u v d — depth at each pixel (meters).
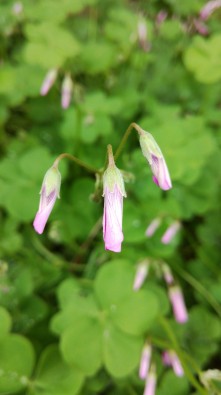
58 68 0.16
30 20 0.20
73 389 0.11
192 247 0.17
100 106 0.17
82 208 0.15
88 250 0.16
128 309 0.12
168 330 0.12
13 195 0.15
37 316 0.13
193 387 0.13
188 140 0.16
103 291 0.12
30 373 0.11
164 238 0.14
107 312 0.12
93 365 0.11
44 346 0.13
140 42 0.19
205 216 0.16
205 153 0.15
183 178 0.15
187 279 0.15
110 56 0.18
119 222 0.09
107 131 0.16
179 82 0.20
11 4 0.21
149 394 0.11
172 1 0.21
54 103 0.19
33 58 0.16
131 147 0.18
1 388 0.11
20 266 0.14
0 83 0.17
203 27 0.20
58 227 0.15
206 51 0.17
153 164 0.09
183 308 0.13
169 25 0.20
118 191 0.09
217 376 0.11
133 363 0.11
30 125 0.19
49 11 0.20
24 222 0.15
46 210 0.09
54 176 0.09
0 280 0.13
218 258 0.16
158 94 0.20
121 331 0.12
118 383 0.12
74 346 0.11
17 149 0.17
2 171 0.15
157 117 0.17
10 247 0.14
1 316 0.11
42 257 0.15
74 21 0.23
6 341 0.11
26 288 0.13
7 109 0.18
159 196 0.15
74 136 0.16
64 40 0.17
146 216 0.15
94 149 0.17
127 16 0.20
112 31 0.20
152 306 0.12
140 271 0.13
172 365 0.12
